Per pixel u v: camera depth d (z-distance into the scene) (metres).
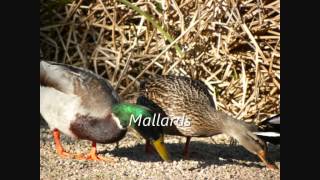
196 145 12.32
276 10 13.43
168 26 13.70
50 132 12.43
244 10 13.70
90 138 10.94
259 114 13.00
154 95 11.51
